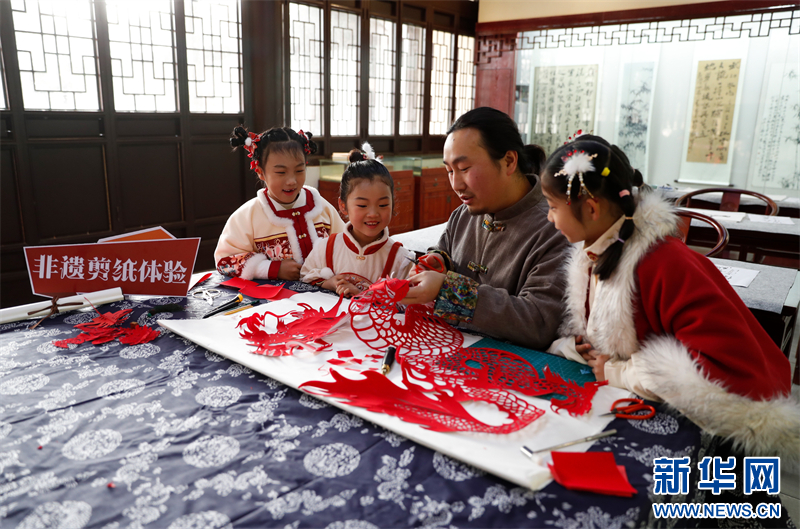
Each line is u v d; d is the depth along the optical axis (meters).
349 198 1.46
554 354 1.07
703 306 0.83
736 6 4.89
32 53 3.30
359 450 0.75
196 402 0.88
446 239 1.48
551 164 0.92
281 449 0.75
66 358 1.06
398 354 1.04
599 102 5.93
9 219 3.36
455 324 1.21
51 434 0.79
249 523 0.60
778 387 0.83
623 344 0.94
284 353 1.04
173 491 0.66
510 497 0.65
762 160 5.23
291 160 1.68
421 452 0.74
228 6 4.29
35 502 0.64
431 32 6.20
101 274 1.35
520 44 6.25
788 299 1.56
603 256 0.92
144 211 4.01
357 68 5.47
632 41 5.64
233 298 1.42
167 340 1.15
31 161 3.38
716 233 2.90
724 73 5.26
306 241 1.75
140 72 3.84
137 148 3.89
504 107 6.48
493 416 0.82
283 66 4.71
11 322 1.25
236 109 4.50
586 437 0.77
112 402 0.88
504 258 1.26
